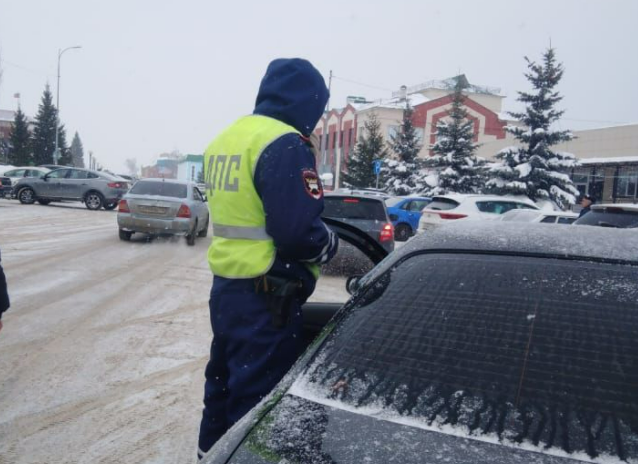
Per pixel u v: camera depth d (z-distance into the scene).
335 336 1.78
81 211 22.25
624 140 34.12
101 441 3.47
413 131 41.69
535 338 1.59
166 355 5.09
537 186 29.67
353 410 1.49
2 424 3.63
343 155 60.34
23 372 4.51
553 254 1.86
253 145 2.34
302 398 1.57
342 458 1.32
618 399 1.42
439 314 1.74
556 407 1.41
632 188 33.59
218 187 2.47
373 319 1.80
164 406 4.00
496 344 1.60
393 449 1.34
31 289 7.60
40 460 3.23
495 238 2.03
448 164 36.38
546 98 29.89
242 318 2.37
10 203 23.98
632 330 1.57
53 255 10.57
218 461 1.41
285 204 2.25
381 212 9.64
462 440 1.35
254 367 2.33
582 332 1.58
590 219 8.54
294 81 2.53
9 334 5.51
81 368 4.66
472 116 55.03
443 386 1.51
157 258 10.89
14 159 53.28
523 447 1.32
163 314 6.58
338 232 3.05
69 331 5.71
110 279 8.59
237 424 1.58
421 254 2.03
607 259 1.80
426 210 16.81
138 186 12.99
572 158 30.27
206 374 2.66
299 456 1.35
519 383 1.48
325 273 8.08
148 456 3.32
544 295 1.71
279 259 2.37
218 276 2.47
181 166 111.94
